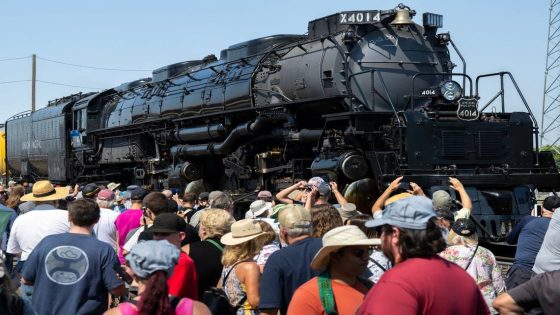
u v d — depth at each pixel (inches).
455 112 516.4
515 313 177.5
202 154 690.8
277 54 642.2
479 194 484.7
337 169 506.9
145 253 157.8
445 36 578.6
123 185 952.3
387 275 150.3
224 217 267.1
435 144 497.7
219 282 255.3
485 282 250.1
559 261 234.8
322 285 180.7
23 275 233.6
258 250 246.2
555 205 311.3
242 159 644.1
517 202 494.9
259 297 226.2
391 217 154.6
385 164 488.4
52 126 1087.6
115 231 386.0
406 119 490.9
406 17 564.4
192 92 752.3
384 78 549.0
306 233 216.5
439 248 153.1
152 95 850.8
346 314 178.5
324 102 549.3
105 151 944.9
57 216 313.7
